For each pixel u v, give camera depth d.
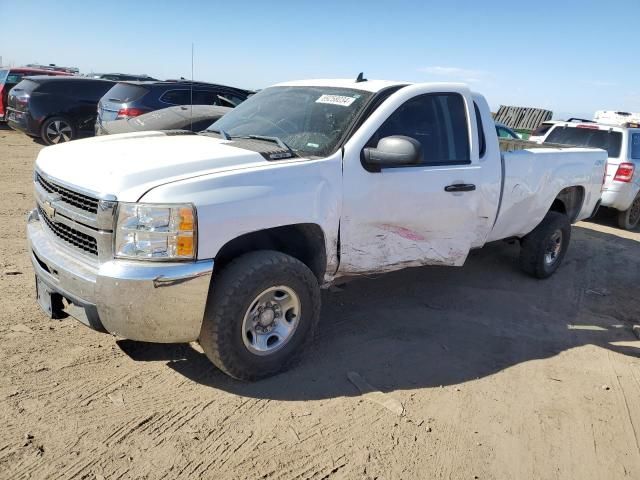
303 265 3.58
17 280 4.80
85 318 3.21
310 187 3.59
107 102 11.19
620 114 22.45
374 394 3.58
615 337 5.03
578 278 6.68
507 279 6.20
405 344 4.34
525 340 4.70
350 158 3.83
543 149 6.01
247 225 3.28
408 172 4.14
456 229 4.63
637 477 3.11
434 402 3.59
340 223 3.83
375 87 4.32
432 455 3.09
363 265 4.11
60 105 13.33
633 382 4.17
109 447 2.87
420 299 5.32
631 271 7.36
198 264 3.11
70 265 3.24
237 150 3.65
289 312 3.65
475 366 4.14
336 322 4.61
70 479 2.63
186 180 3.15
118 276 3.00
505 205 5.16
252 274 3.30
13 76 16.25
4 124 17.12
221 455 2.90
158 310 3.08
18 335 3.86
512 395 3.79
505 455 3.16
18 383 3.31
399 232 4.24
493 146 4.89
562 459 3.19
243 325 3.37
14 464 2.67
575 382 4.07
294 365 3.78
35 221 3.94
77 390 3.32
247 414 3.26
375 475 2.89
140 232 3.03
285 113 4.39
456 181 4.47
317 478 2.82
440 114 4.51
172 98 11.07
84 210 3.21
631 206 10.05
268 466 2.86
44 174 3.58
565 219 6.12
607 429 3.53
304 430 3.17
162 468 2.76
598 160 6.63
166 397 3.35
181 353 3.85
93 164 3.38
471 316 5.05
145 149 3.67
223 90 11.85
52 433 2.92
